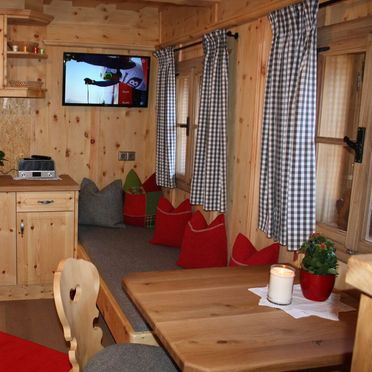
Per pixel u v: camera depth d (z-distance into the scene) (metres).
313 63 2.29
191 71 4.00
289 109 2.42
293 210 2.38
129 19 4.59
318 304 1.87
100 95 4.62
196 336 1.55
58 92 4.53
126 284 1.99
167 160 4.26
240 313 1.74
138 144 4.86
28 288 3.93
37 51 4.20
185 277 2.10
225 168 3.27
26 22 4.13
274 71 2.56
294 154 2.35
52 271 3.95
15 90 4.01
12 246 3.83
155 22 4.68
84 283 1.95
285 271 1.89
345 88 2.32
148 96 4.80
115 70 4.63
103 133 4.74
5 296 3.89
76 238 3.98
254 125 3.01
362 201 2.15
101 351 2.00
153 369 1.88
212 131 3.30
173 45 4.35
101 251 3.60
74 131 4.64
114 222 4.33
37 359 2.95
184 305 1.79
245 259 2.72
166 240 3.77
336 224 2.41
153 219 4.43
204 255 3.21
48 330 3.38
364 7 2.13
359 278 0.70
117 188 4.44
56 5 4.39
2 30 3.91
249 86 3.08
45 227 3.88
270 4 2.65
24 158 4.24
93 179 4.77
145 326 2.45
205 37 3.37
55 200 3.88
